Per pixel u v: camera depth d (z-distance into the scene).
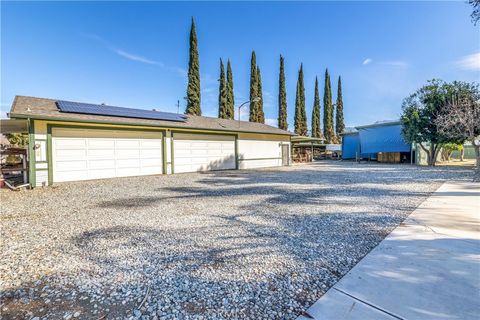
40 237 3.79
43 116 9.23
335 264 2.77
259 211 5.31
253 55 29.75
